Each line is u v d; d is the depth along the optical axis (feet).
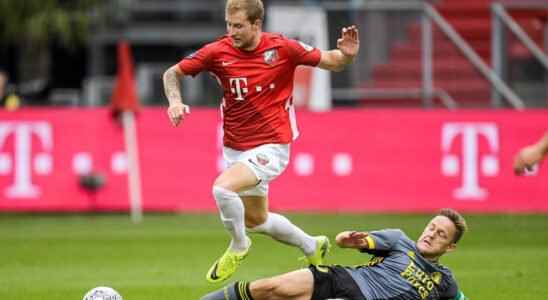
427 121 221.46
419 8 259.19
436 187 221.05
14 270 150.41
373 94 257.34
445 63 258.37
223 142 112.06
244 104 109.19
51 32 291.58
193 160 222.07
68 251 170.71
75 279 141.90
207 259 161.79
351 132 221.25
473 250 171.22
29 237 189.26
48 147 220.02
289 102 111.04
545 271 148.36
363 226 199.82
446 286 102.99
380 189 221.05
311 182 220.43
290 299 100.42
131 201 220.64
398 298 100.89
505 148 220.84
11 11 287.89
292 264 156.46
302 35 258.37
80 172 220.43
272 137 109.40
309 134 221.05
